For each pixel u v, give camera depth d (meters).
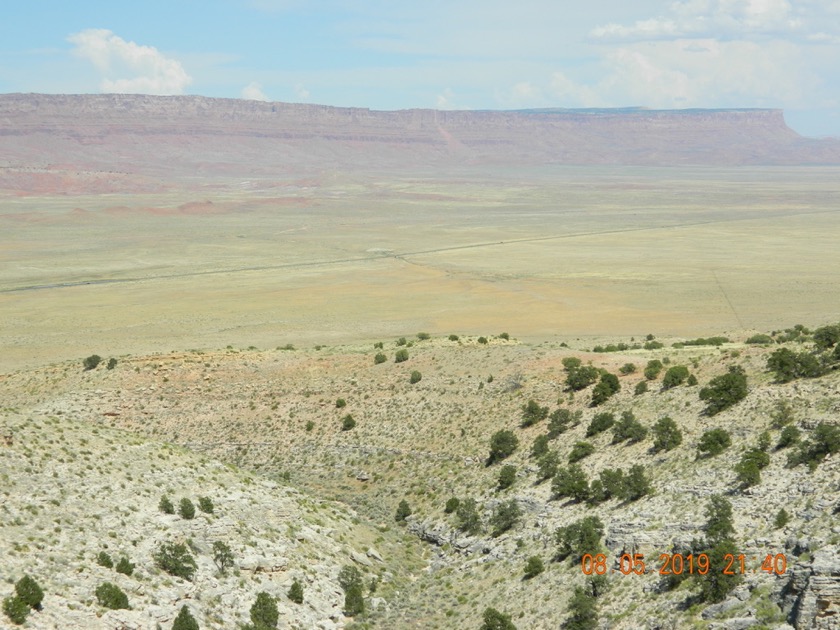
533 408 92.19
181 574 60.06
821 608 47.22
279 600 61.81
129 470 69.62
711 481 65.75
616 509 69.25
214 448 102.25
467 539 76.12
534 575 65.69
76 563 56.81
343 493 90.81
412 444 95.75
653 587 57.22
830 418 67.56
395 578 71.44
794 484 60.19
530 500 76.88
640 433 79.00
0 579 52.56
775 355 82.88
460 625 62.88
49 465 66.00
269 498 74.56
